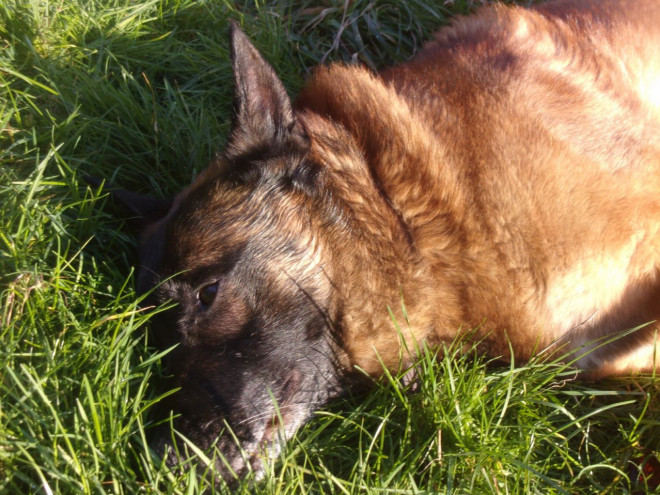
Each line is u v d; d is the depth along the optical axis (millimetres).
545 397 767
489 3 1136
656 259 734
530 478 704
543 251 722
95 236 844
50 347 725
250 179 734
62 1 1031
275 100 740
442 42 861
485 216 725
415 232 736
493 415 718
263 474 707
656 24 833
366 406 741
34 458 657
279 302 716
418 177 737
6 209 809
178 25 1084
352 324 732
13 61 976
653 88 797
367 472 692
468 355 770
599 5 873
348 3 1126
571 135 734
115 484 643
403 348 744
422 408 727
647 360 786
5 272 763
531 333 744
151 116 973
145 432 708
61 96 942
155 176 953
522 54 778
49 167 890
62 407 694
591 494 723
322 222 728
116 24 1037
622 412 780
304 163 736
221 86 1052
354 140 758
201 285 716
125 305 763
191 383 708
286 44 1090
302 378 725
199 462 693
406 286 733
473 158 733
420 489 693
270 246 721
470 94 757
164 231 747
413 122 750
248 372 708
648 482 732
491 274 729
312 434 712
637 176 730
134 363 747
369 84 780
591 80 767
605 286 737
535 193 721
